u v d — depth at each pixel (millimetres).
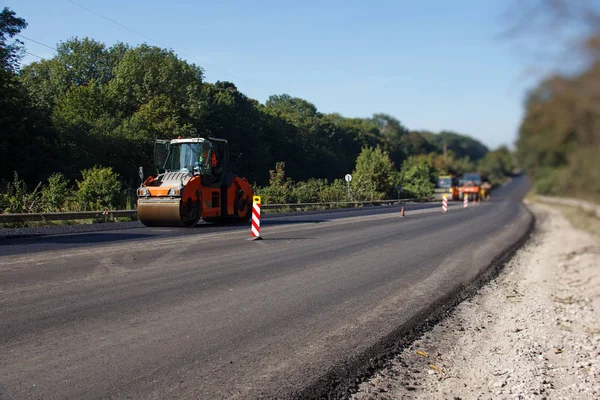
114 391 4090
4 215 16281
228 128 64375
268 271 9586
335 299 7719
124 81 52250
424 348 5984
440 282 9711
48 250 10938
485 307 8352
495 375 5336
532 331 7215
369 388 4680
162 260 10180
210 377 4500
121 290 7457
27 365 4535
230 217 19969
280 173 38594
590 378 5457
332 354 5344
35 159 33312
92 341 5238
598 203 32688
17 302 6543
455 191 62625
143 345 5199
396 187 58625
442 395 4699
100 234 14555
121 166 40906
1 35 34531
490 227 23234
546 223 30516
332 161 80312
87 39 61562
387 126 143375
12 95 33375
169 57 54844
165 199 16609
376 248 13750
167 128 45750
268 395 4227
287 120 80625
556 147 9086
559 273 12953
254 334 5785
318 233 16875
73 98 48312
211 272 9180
